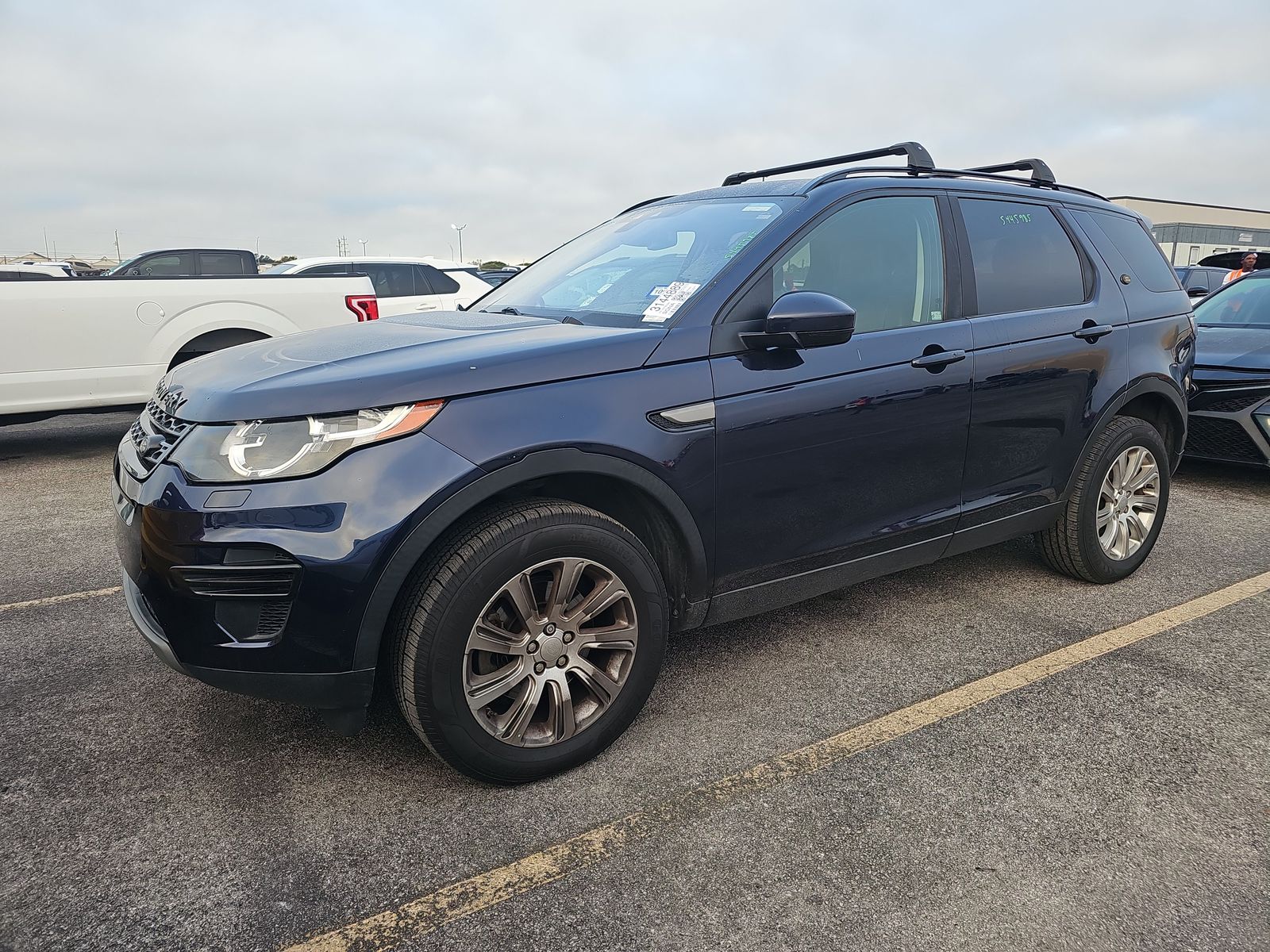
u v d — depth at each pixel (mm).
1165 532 4762
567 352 2391
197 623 2125
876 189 3086
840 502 2902
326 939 1850
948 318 3178
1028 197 3623
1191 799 2350
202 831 2201
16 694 2916
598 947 1828
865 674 3074
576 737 2436
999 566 4207
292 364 2379
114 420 9305
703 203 3330
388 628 2275
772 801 2336
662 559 2693
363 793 2371
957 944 1836
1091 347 3574
